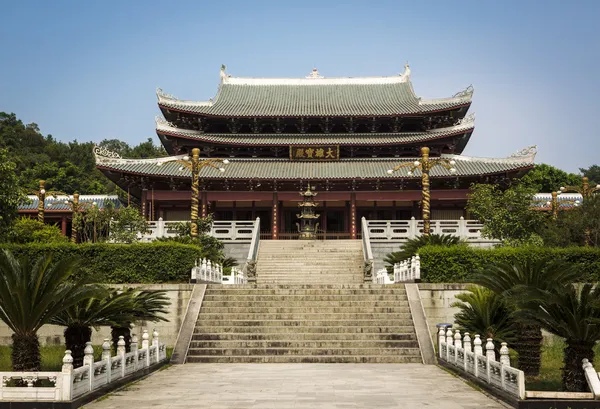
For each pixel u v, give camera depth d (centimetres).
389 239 5734
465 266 3675
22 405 1800
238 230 6116
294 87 8219
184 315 3375
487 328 2733
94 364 2016
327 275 4888
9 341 3412
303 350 2936
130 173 6631
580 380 2125
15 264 2173
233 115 7275
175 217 7144
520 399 1828
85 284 2381
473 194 5544
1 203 4172
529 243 4794
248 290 3494
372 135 7400
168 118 7694
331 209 7244
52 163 12231
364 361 2864
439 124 7462
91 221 6034
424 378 2384
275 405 1831
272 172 6788
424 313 3228
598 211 4831
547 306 2180
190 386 2191
